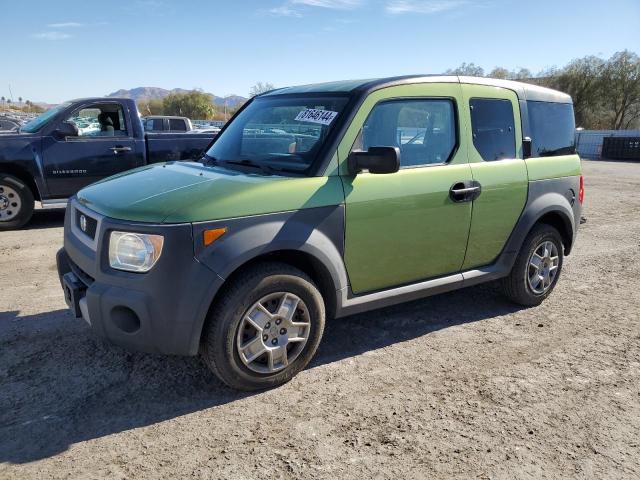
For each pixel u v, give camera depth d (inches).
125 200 127.7
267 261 130.5
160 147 343.6
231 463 106.4
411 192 148.9
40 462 105.7
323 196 133.8
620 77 1881.2
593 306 201.6
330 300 142.1
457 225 162.2
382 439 115.2
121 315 119.3
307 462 107.2
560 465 108.1
